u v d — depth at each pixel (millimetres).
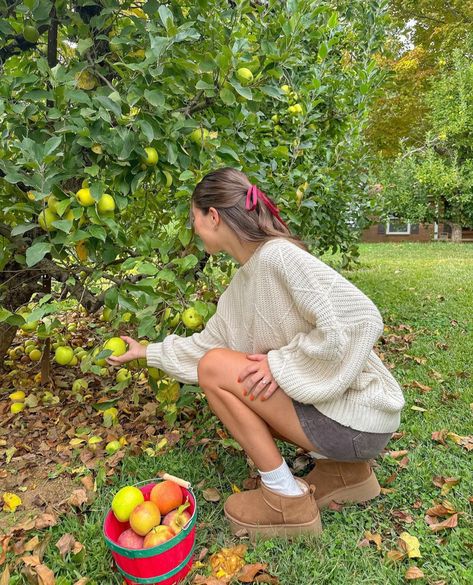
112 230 1827
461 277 6848
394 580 1602
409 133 16656
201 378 1800
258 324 1753
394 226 17625
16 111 1828
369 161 5348
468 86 13805
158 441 2480
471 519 1856
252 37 2322
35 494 2158
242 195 1728
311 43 3861
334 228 5207
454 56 14109
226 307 1923
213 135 2109
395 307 5188
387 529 1846
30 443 2621
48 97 1902
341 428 1700
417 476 2127
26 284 2793
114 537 1668
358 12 4691
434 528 1807
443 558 1682
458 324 4430
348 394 1720
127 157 1791
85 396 3045
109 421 2559
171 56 2025
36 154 1684
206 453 2346
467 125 13641
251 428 1734
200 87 1944
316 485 1982
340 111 4332
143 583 1532
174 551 1530
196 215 1796
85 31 2229
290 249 1660
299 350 1661
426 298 5539
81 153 1942
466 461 2225
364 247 12734
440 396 2904
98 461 2342
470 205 14109
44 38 2631
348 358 1614
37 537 1815
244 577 1609
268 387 1682
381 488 2066
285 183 3074
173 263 2076
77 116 1840
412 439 2445
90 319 4105
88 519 1965
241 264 1834
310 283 1602
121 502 1631
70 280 2256
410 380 3145
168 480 1729
